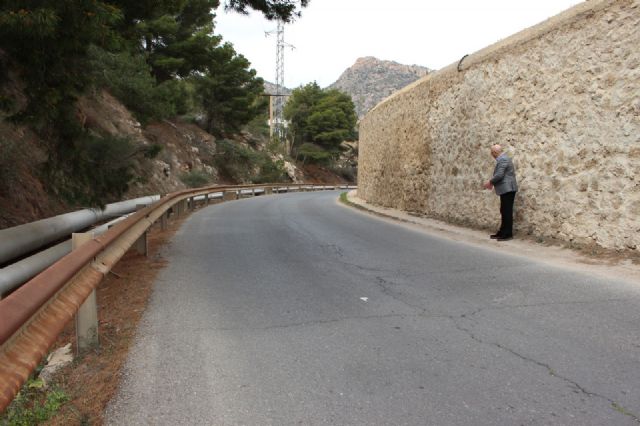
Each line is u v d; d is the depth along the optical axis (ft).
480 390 9.34
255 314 14.69
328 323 13.71
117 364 10.92
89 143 26.25
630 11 21.56
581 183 24.34
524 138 29.14
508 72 30.83
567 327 12.89
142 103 68.54
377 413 8.52
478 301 15.70
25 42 16.81
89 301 11.81
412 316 14.24
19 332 6.45
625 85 21.71
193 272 20.97
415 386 9.57
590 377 9.80
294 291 17.47
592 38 23.67
